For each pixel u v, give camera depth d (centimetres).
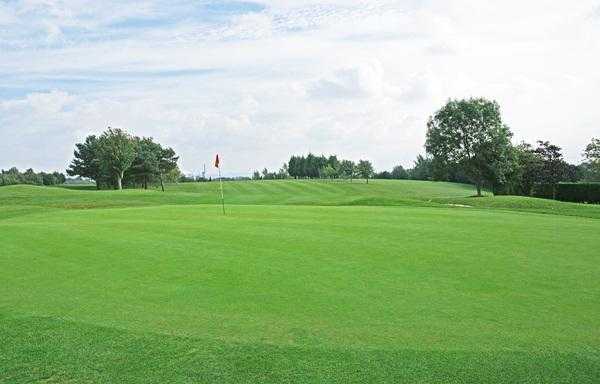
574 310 852
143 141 11350
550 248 1405
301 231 1719
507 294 952
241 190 8994
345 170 13350
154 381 596
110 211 2747
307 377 598
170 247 1445
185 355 662
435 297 933
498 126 6769
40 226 1914
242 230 1747
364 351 669
